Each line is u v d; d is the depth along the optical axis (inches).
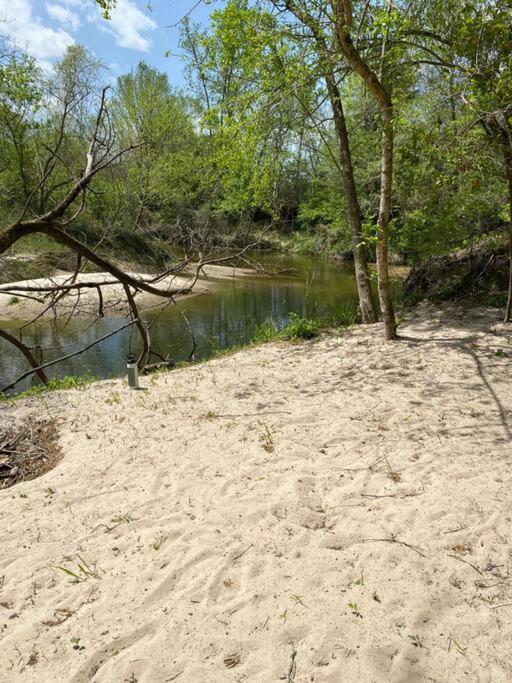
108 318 617.3
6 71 519.2
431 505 146.1
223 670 97.8
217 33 332.8
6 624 113.0
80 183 196.5
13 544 142.5
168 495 163.2
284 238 1200.8
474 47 210.8
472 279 427.2
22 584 125.6
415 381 253.0
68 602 118.8
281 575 122.5
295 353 337.4
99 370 429.4
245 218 820.0
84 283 214.5
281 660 99.1
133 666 99.7
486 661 96.4
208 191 893.8
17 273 671.1
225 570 125.4
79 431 222.7
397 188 394.6
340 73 340.8
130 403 253.9
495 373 253.6
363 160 549.0
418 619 106.7
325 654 99.7
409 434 193.5
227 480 169.0
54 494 169.6
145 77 1289.4
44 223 189.0
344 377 272.2
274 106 332.8
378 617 107.7
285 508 150.0
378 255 317.4
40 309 621.9
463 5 232.8
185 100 1148.5
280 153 384.8
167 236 946.1
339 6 227.5
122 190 771.4
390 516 142.7
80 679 98.0
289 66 296.4
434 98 255.8
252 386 270.1
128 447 201.2
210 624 109.1
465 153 227.0
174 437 207.6
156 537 141.1
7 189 700.0
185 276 893.2
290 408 231.6
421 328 361.4
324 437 197.5
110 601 118.1
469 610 108.7
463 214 380.8
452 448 179.2
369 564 124.0
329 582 119.1
